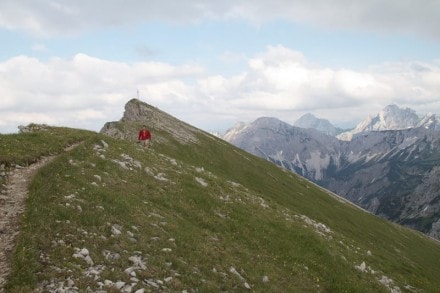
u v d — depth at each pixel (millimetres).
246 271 23891
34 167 28469
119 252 19484
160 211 27031
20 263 16156
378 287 31641
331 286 28016
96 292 15914
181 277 19484
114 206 23953
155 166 37656
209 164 76750
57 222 19891
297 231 35281
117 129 79250
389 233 90375
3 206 21641
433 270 72438
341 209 89875
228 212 33438
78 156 31250
